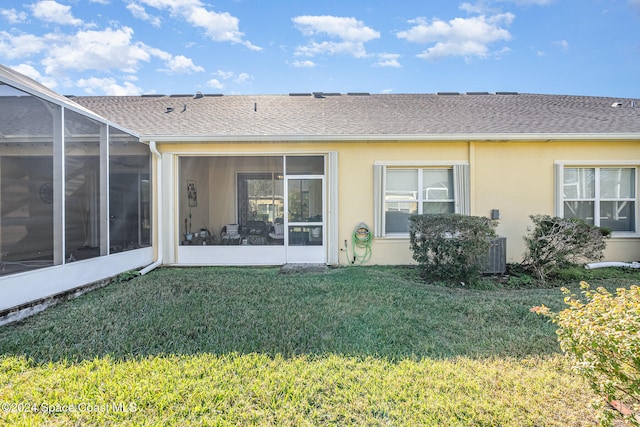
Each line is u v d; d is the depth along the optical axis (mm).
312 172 7574
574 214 7473
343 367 2908
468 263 5684
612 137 7031
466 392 2557
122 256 6207
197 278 5988
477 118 8414
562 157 7395
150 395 2480
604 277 6297
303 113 8953
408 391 2564
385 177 7441
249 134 7180
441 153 7406
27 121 4363
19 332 3629
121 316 4102
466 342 3461
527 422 2229
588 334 2098
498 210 7281
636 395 2131
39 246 4441
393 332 3693
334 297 4887
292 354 3141
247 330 3695
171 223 7500
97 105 10109
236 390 2545
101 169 5691
